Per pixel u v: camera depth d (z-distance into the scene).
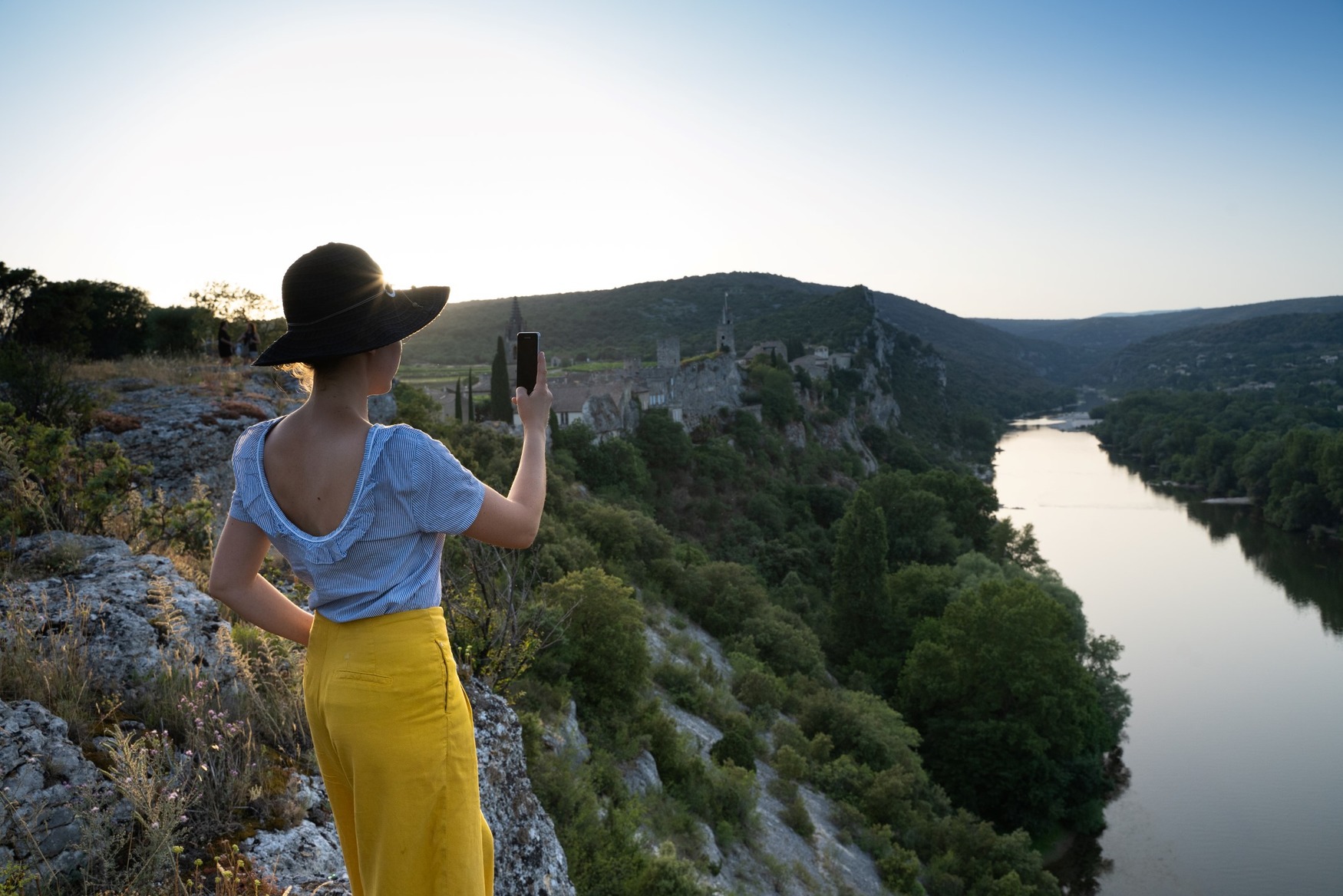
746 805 23.05
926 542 70.62
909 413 182.75
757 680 35.97
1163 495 116.12
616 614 23.09
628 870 13.29
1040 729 36.88
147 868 2.87
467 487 1.68
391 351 1.74
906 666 43.72
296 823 3.71
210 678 4.49
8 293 25.52
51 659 4.04
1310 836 34.03
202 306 31.88
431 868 1.67
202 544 8.45
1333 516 88.44
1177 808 36.75
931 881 26.55
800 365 141.50
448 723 1.73
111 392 15.93
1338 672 51.03
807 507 91.50
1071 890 31.39
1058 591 50.72
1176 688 49.50
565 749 16.55
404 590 1.69
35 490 7.04
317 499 1.64
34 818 2.98
